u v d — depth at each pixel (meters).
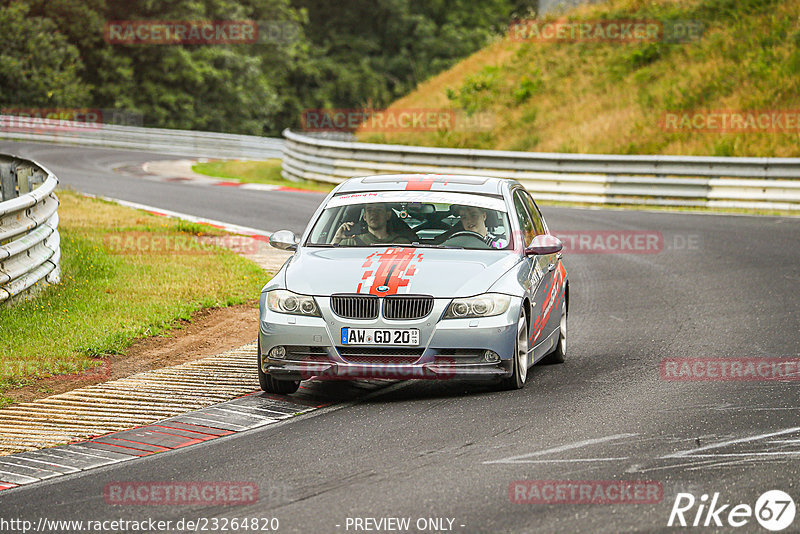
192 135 155.00
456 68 162.00
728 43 122.81
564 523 17.81
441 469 21.22
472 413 26.19
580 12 151.62
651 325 39.88
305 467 21.73
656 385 29.31
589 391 28.69
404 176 34.59
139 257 51.59
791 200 81.38
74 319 37.38
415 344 27.28
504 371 27.80
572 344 37.00
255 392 29.56
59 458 23.17
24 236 39.75
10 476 21.88
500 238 31.02
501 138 124.56
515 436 23.73
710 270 53.47
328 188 102.06
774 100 107.00
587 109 122.31
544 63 139.75
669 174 87.56
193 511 19.05
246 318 40.78
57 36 190.75
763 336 36.72
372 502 19.19
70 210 69.06
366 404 27.86
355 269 28.66
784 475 20.28
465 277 28.30
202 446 23.91
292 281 28.61
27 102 184.62
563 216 78.31
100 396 29.08
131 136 157.62
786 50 115.62
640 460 21.55
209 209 77.12
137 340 36.34
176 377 31.38
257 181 106.88
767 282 48.91
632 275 53.00
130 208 73.50
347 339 27.44
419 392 29.30
